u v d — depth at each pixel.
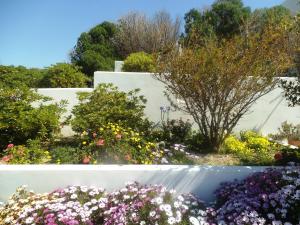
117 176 5.09
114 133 6.64
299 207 4.03
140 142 6.95
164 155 6.84
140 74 9.05
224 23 18.81
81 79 12.59
